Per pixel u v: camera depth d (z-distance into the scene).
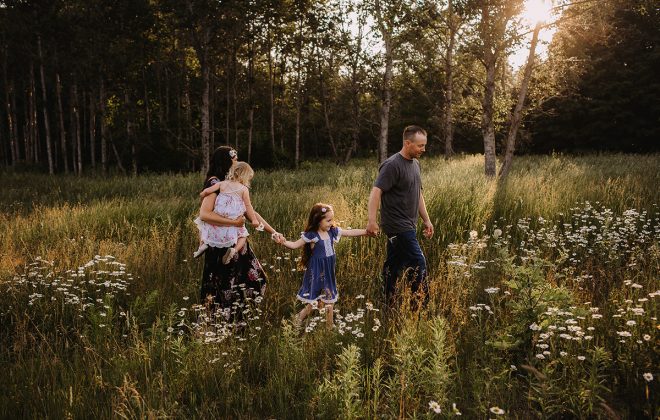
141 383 3.27
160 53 28.09
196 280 5.43
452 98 23.34
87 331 4.08
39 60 25.47
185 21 19.39
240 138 33.34
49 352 3.76
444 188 8.48
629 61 31.84
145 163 28.55
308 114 36.09
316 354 3.59
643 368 2.99
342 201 7.75
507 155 13.99
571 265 5.42
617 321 3.42
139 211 8.99
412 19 15.40
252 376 3.53
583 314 3.41
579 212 7.71
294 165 30.11
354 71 24.16
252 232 7.28
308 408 2.91
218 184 4.50
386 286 4.88
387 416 2.75
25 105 34.25
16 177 20.42
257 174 18.48
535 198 8.23
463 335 3.71
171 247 6.62
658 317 3.41
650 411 2.68
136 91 30.31
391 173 4.66
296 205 8.85
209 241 4.53
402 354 3.05
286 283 5.33
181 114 31.06
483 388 2.98
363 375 3.12
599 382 2.88
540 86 14.81
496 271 4.62
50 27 24.14
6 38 26.89
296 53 29.14
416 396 3.01
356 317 3.81
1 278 5.30
